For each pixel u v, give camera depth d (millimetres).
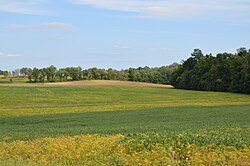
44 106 68188
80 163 15852
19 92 93875
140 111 55625
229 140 17469
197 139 17594
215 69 122625
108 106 66250
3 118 46531
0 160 15703
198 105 68188
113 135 24375
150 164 14711
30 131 31141
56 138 23922
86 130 29562
